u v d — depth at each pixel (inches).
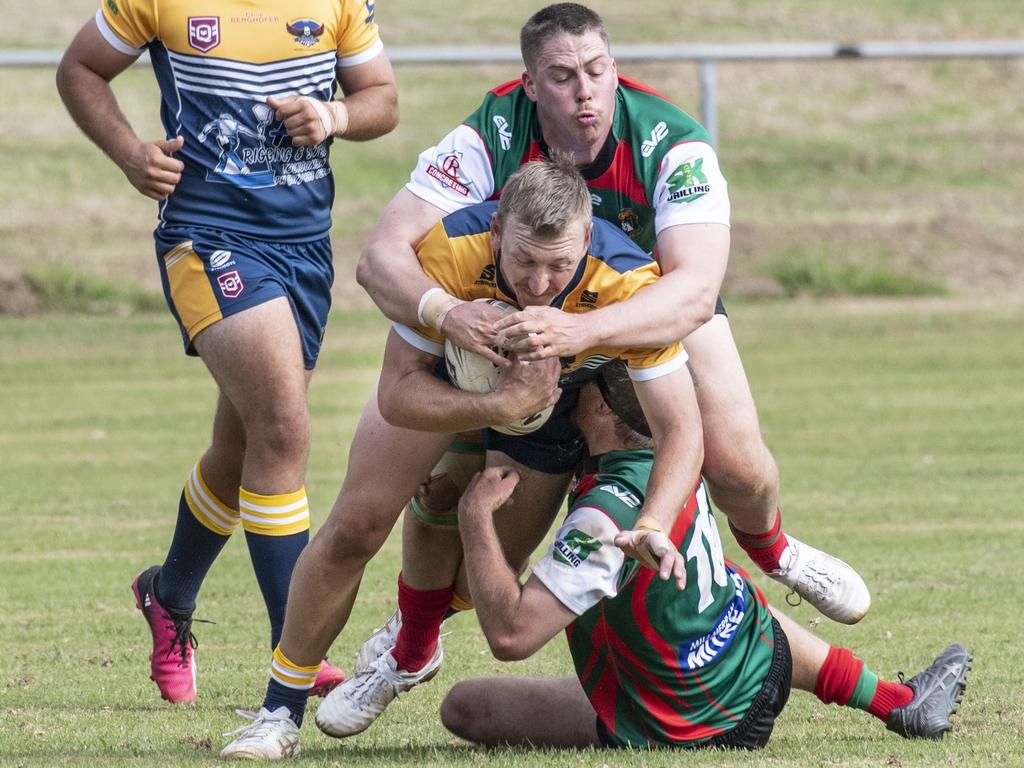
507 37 4210.1
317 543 635.5
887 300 2945.4
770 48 2819.9
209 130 755.4
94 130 767.1
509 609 587.5
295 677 642.2
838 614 749.3
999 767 580.1
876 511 1280.8
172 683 754.8
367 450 629.9
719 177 671.8
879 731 671.8
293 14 765.3
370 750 654.5
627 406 621.9
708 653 621.9
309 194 774.5
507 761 603.5
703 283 612.1
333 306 2802.7
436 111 3831.2
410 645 690.8
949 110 4079.7
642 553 563.8
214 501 761.6
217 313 730.8
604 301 593.0
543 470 649.6
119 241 3112.7
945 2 4758.9
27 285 2824.8
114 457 1604.3
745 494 716.0
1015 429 1723.7
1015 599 961.5
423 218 663.1
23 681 792.3
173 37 755.4
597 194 684.7
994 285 3058.6
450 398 591.8
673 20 4471.0
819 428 1748.3
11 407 1964.8
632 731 630.5
